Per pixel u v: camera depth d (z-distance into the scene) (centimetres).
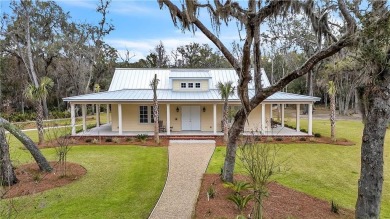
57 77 3962
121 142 1673
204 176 1002
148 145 1598
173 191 869
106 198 815
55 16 3662
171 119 2050
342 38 678
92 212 721
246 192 826
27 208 739
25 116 3112
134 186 915
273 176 1021
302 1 693
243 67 734
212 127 2048
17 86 3659
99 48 3825
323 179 1003
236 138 876
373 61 602
